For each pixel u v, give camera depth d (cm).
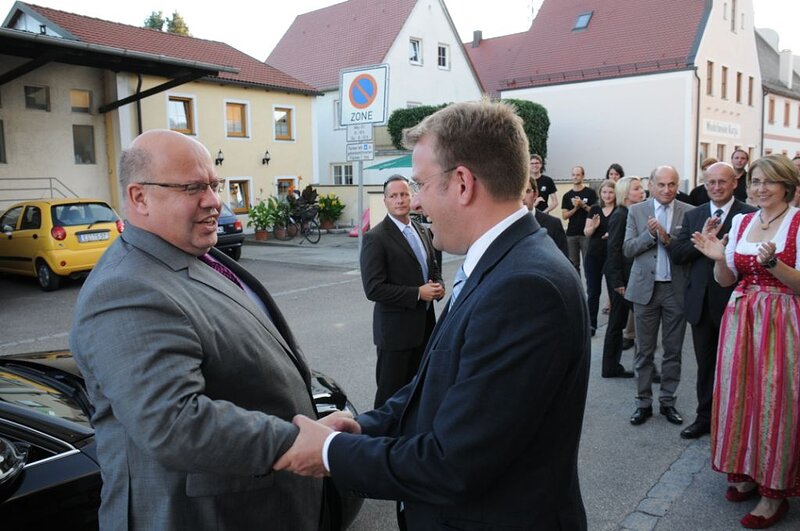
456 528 141
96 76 1617
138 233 166
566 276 136
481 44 3762
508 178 145
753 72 3198
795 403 302
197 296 164
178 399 143
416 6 2841
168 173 163
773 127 3566
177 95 1792
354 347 663
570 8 3059
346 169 2758
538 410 130
